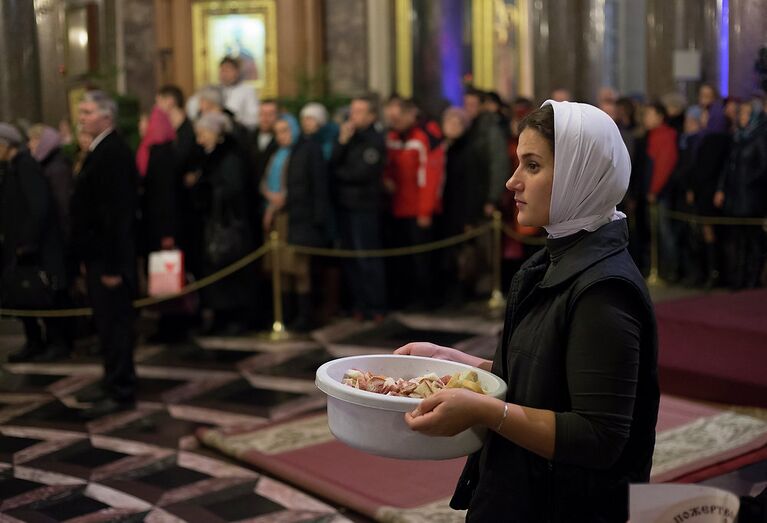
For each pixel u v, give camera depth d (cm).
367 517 406
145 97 1220
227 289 790
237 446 495
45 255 700
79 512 422
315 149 794
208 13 1202
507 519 193
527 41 1337
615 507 189
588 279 182
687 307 621
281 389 632
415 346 229
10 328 782
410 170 851
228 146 789
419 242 859
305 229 799
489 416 179
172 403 602
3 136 684
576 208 186
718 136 930
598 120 185
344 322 839
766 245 898
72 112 929
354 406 188
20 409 596
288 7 1177
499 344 212
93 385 640
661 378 580
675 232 995
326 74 1184
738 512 151
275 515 413
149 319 895
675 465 441
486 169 862
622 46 1758
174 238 729
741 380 536
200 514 416
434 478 444
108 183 567
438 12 1237
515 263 915
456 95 1274
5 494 447
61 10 844
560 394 188
